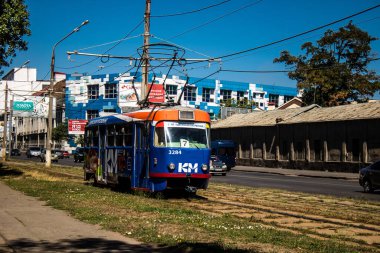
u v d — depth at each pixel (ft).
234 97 314.96
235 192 66.18
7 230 31.50
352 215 43.96
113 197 53.06
